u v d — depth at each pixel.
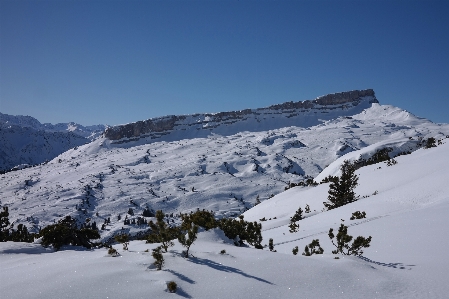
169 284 5.16
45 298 4.62
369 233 14.40
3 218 15.38
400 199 24.11
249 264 6.83
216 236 10.42
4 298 4.65
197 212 11.98
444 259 8.84
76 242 11.55
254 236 12.22
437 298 6.05
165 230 7.44
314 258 8.09
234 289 5.42
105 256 7.13
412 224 14.48
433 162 35.12
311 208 38.62
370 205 24.72
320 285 6.10
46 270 5.97
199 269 6.19
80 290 4.88
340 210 26.36
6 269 6.61
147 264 6.30
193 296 5.05
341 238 10.38
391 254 10.28
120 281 5.28
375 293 6.10
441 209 16.80
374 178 39.66
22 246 10.18
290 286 5.87
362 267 7.51
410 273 7.65
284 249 14.62
